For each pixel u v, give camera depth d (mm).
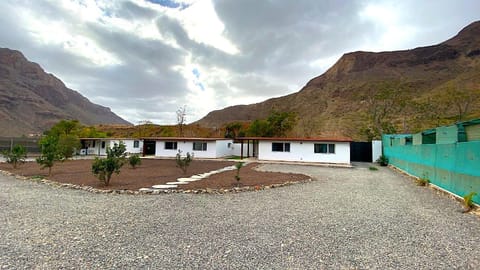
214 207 6414
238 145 32094
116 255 3453
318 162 22359
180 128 48781
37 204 6461
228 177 11867
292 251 3684
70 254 3463
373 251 3738
